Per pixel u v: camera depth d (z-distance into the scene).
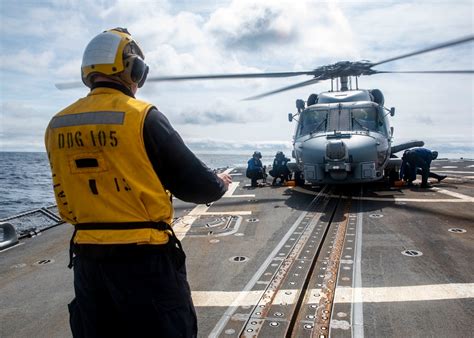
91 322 1.78
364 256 5.05
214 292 4.07
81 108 1.78
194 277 4.56
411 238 5.83
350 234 6.15
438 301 3.68
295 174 11.99
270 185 12.50
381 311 3.50
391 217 7.21
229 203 9.33
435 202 8.55
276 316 3.45
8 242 6.48
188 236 6.43
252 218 7.59
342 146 9.16
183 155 1.73
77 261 1.81
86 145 1.70
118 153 1.67
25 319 3.75
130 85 1.90
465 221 6.81
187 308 1.81
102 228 1.73
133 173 1.68
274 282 4.24
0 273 5.17
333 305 3.64
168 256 1.76
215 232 6.61
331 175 9.43
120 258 1.69
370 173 9.38
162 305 1.70
